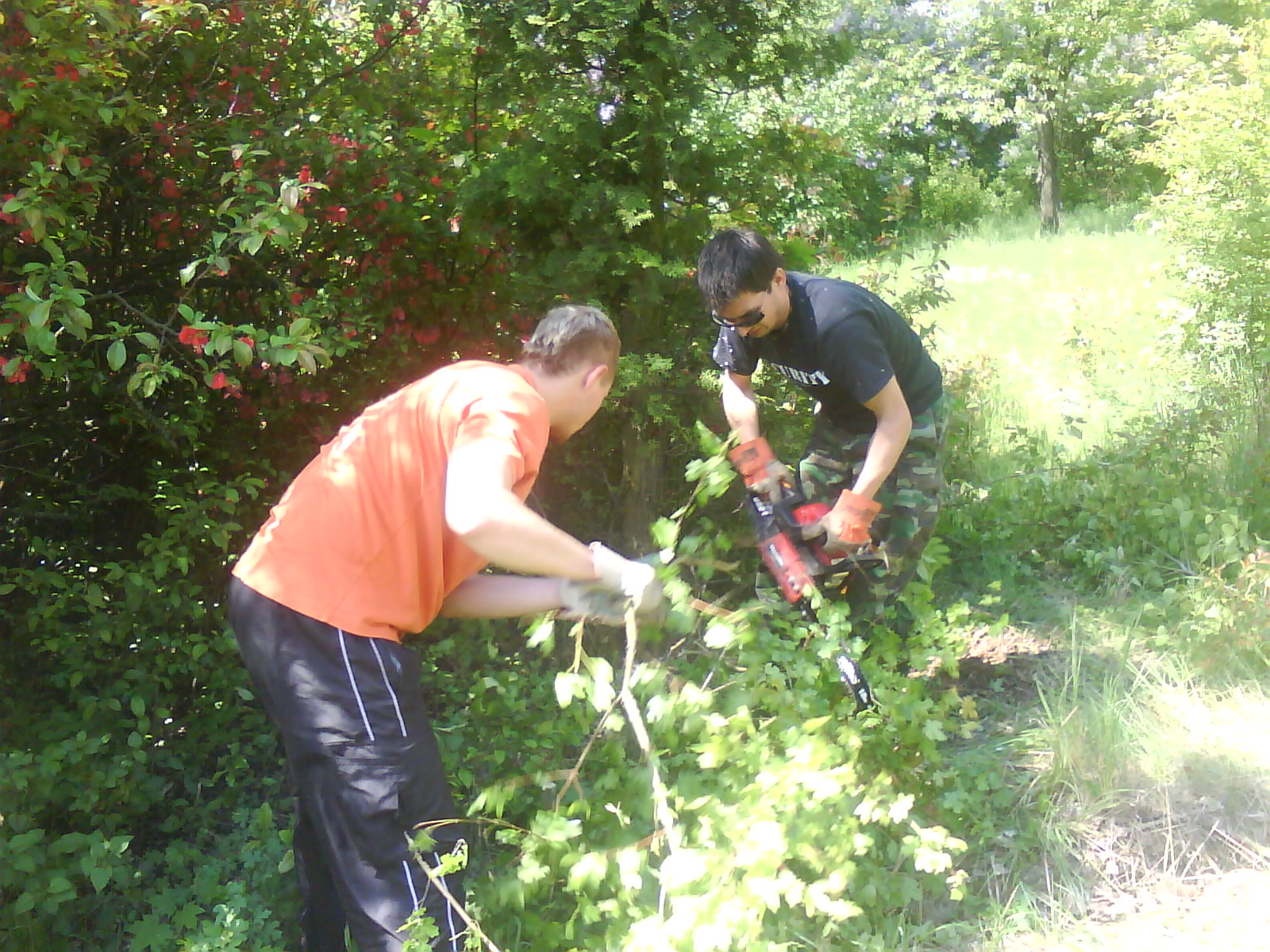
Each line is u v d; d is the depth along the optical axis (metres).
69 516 3.78
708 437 2.53
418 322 4.27
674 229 4.12
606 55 3.91
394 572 2.31
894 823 2.86
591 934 2.66
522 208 4.13
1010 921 2.78
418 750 2.34
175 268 3.89
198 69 3.96
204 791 3.49
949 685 3.93
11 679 3.56
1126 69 18.75
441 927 2.30
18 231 3.14
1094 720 3.36
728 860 2.33
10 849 2.63
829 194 4.74
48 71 3.07
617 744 2.72
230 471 4.20
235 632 2.38
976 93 19.81
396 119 4.34
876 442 3.25
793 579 3.14
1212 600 3.95
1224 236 6.19
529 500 4.43
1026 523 4.95
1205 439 5.46
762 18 4.09
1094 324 8.02
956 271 12.48
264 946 2.73
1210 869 2.96
